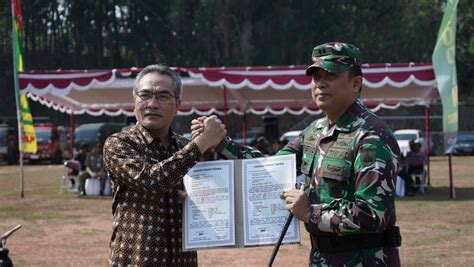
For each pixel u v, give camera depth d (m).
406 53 59.88
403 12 57.97
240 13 50.12
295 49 50.44
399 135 28.80
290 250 9.70
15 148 34.41
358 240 3.39
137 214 3.60
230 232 3.61
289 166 3.61
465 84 57.78
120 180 3.60
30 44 59.84
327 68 3.44
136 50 55.88
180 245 3.68
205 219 3.63
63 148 37.47
